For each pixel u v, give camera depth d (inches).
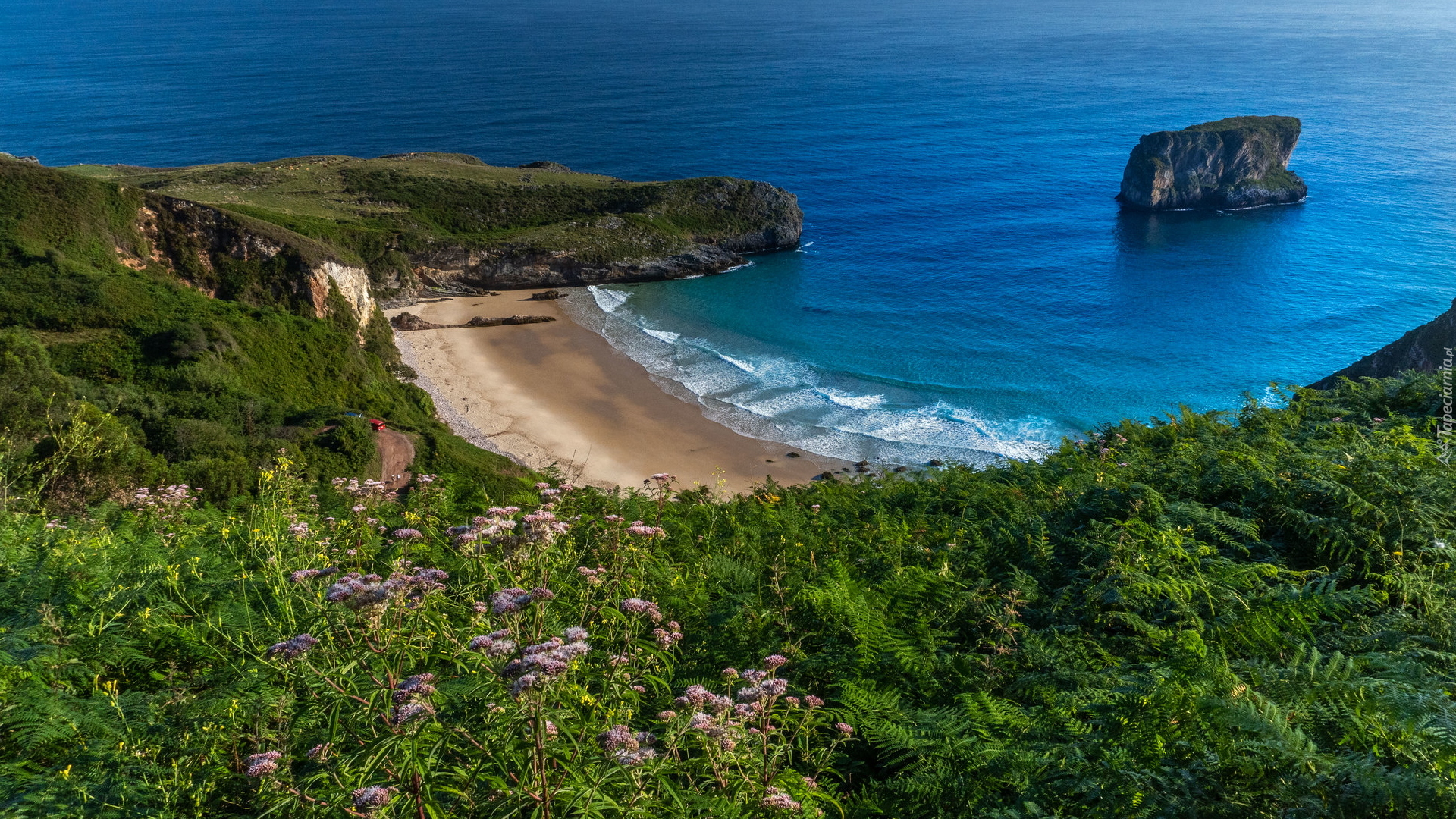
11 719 189.5
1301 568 322.7
